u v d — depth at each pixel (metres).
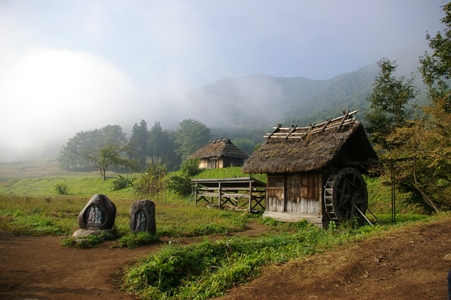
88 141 107.06
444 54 17.89
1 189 53.56
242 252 9.14
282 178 18.02
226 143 50.06
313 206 16.11
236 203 26.88
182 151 94.94
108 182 50.47
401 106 21.53
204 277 7.56
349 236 10.04
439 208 15.68
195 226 14.65
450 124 13.98
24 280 7.42
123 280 7.66
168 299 6.74
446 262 6.56
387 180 18.06
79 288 7.09
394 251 7.62
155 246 11.11
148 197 29.05
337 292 5.81
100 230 11.98
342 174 15.54
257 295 6.15
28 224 14.04
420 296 5.24
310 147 16.41
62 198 29.80
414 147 15.22
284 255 8.37
